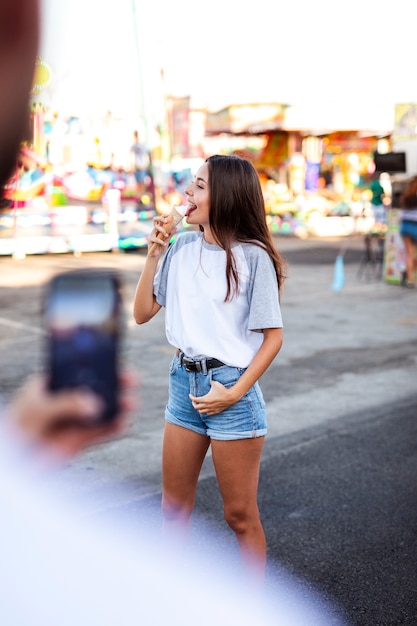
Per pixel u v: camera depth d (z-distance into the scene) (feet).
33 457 2.70
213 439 8.82
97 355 2.69
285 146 68.64
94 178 56.70
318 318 29.99
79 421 2.67
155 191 55.77
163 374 21.35
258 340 8.87
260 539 9.23
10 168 2.28
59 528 3.47
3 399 2.92
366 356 23.88
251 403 8.79
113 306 2.75
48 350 2.70
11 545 3.23
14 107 2.15
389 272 39.32
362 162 74.13
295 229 65.82
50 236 49.34
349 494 13.67
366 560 11.38
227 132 64.44
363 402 19.12
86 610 3.61
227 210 8.54
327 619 9.75
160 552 10.27
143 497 13.34
